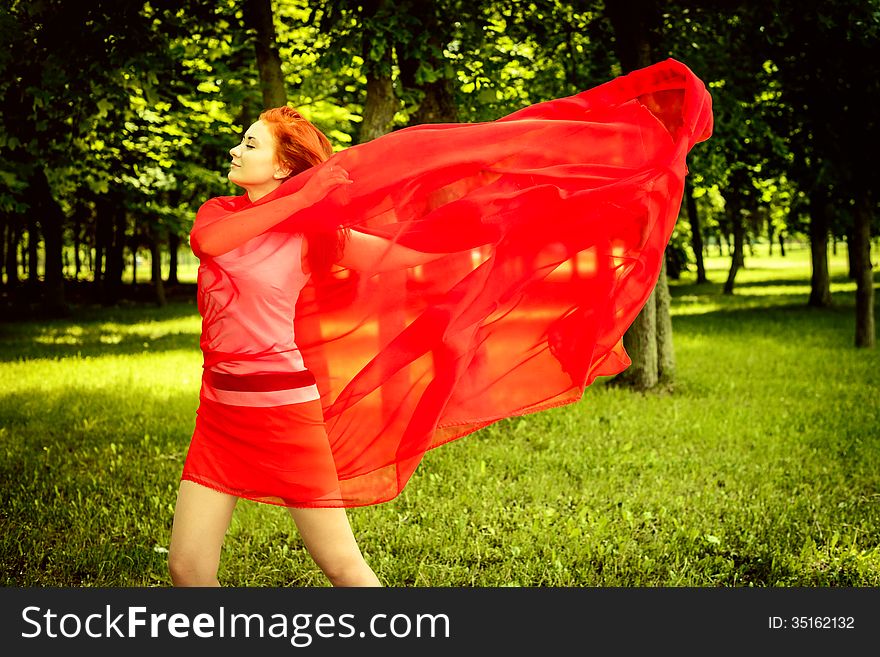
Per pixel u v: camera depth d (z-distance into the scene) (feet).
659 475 19.38
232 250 9.09
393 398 10.52
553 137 10.93
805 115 39.09
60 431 24.67
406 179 10.06
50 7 22.33
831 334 50.88
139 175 41.27
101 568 13.70
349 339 10.38
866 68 35.91
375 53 21.97
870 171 40.70
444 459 20.97
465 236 10.46
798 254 278.05
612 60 34.35
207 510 9.28
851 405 28.22
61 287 75.56
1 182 27.02
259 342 9.12
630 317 11.51
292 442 9.16
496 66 28.17
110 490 18.20
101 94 23.98
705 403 28.66
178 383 34.27
